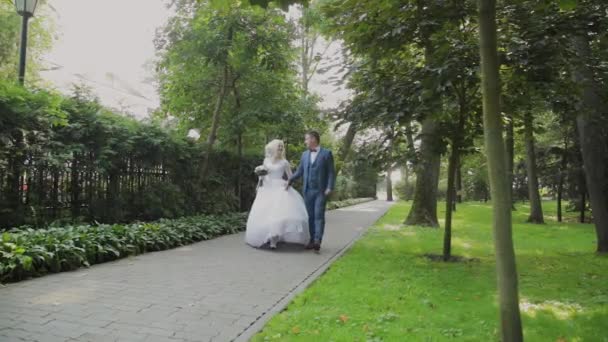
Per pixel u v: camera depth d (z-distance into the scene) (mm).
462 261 5992
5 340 2582
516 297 2117
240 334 2842
